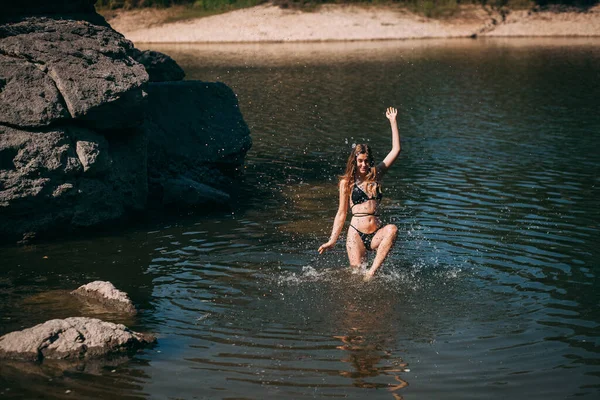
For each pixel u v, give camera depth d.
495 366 5.28
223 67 26.55
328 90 20.94
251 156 13.05
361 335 5.78
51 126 8.65
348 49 32.94
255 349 5.55
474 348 5.55
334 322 6.01
